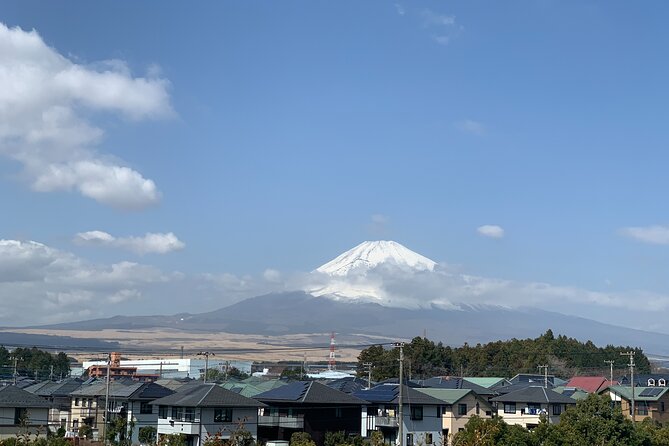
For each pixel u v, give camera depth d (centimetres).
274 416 6356
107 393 6144
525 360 13662
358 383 8525
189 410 5803
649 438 5300
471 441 4450
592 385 9906
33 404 5703
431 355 12875
